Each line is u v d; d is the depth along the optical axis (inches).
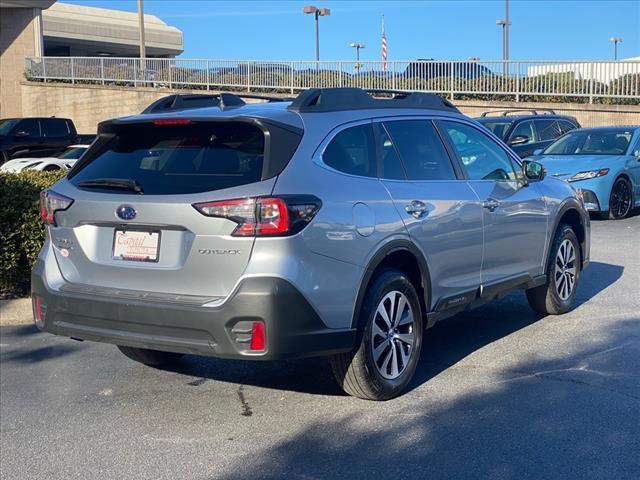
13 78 1400.1
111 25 1991.9
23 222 326.0
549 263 286.4
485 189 247.4
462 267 235.9
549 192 284.4
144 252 191.3
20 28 1397.6
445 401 212.4
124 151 209.6
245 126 194.5
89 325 197.8
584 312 302.0
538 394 216.1
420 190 220.8
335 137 204.1
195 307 181.2
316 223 184.9
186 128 202.1
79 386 235.9
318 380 233.9
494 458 177.0
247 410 211.8
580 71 995.3
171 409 214.7
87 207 198.7
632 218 562.9
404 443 186.4
